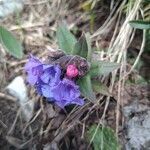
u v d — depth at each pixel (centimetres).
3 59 13
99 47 13
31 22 14
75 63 11
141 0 13
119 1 14
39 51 13
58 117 12
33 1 14
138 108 12
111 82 12
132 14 13
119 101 12
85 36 11
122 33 13
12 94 13
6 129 12
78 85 11
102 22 14
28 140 12
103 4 14
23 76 13
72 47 11
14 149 12
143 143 12
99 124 12
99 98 12
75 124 12
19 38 14
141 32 13
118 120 12
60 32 11
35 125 12
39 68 10
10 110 12
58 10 14
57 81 10
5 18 14
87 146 12
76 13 14
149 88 13
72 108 12
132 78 13
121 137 12
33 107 12
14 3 14
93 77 11
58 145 12
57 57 11
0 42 13
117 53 13
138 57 13
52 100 11
